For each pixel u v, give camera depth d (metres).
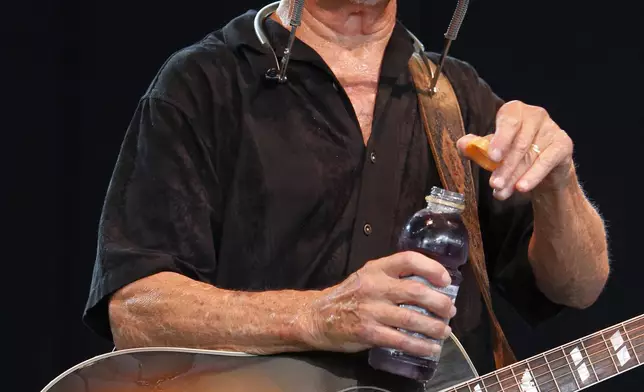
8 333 8.35
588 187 8.48
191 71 5.04
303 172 4.98
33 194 8.30
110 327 4.97
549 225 5.00
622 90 8.41
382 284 4.27
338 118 5.05
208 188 4.98
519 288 5.45
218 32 5.28
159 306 4.69
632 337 4.82
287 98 5.05
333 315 4.38
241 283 4.97
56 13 8.19
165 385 4.59
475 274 5.11
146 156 4.95
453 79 5.45
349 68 5.17
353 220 5.00
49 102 8.24
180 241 4.86
